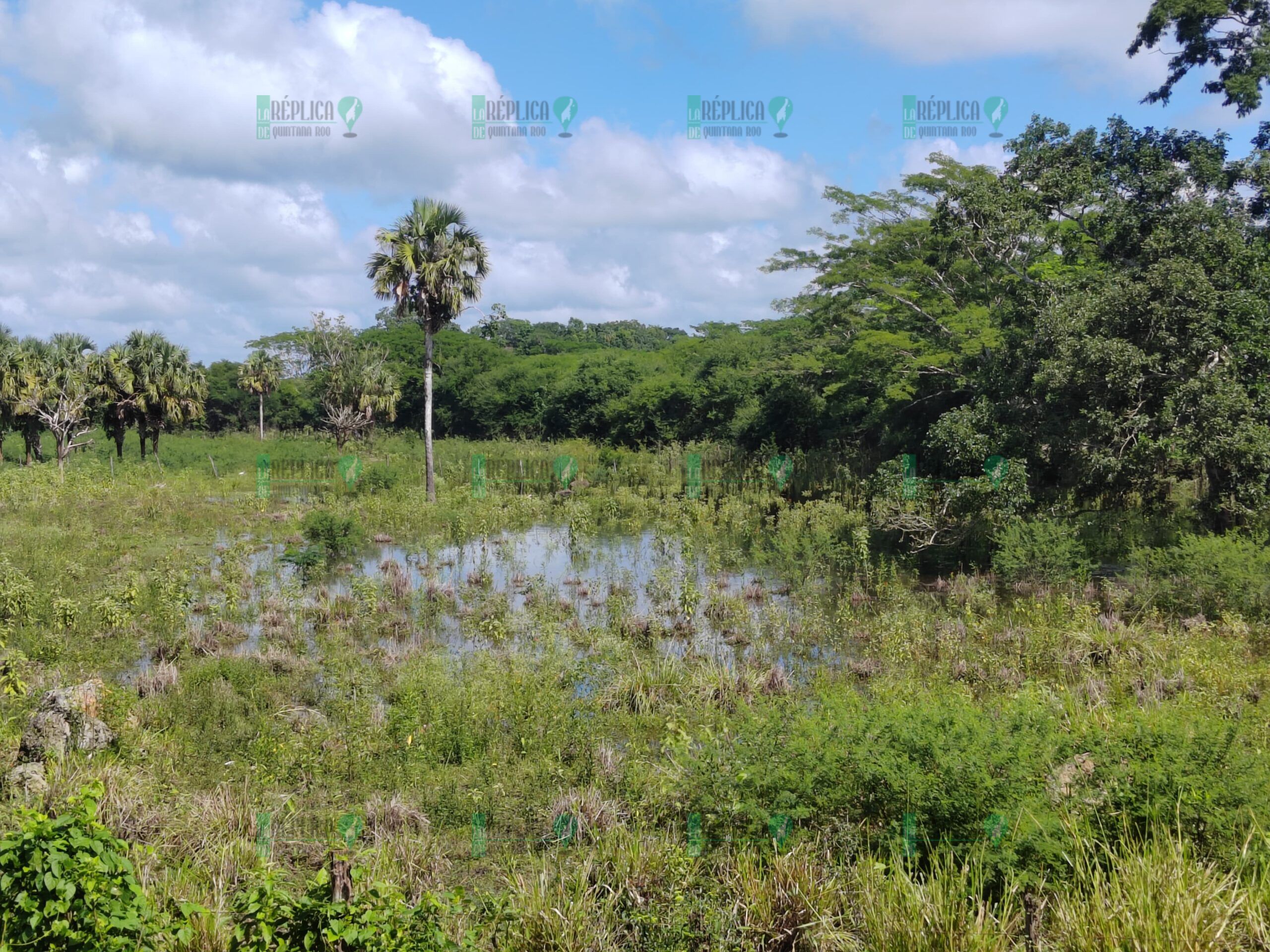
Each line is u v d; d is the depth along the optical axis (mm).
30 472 30562
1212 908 5727
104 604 14016
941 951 5820
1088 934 5719
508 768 9453
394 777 9164
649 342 100688
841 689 11055
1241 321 17297
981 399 20281
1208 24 22391
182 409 41625
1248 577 14062
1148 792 6895
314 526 21312
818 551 19891
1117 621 13727
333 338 49656
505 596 16500
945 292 28938
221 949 5758
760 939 6281
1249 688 10734
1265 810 6668
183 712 10633
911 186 31312
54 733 9039
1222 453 16469
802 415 37125
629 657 12797
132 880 5305
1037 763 7289
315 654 13367
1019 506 18797
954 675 12211
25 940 4832
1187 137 21844
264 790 8781
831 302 34125
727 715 10852
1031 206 22969
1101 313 18016
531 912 6430
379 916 5387
